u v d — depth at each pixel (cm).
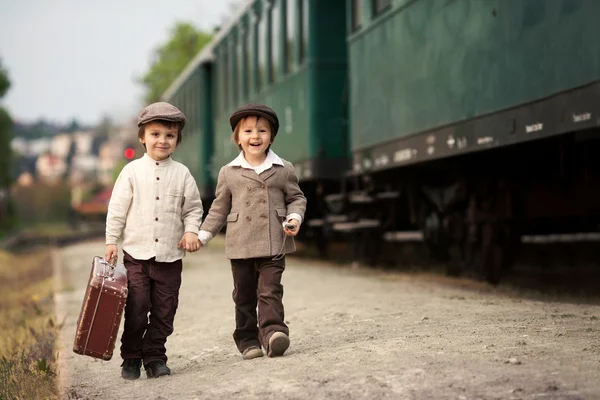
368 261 1493
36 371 676
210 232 603
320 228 1912
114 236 589
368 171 1317
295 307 891
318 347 614
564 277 1267
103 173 16625
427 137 1092
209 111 2561
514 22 867
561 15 781
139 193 591
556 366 478
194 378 559
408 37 1145
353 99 1381
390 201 1426
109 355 556
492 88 916
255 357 602
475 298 868
